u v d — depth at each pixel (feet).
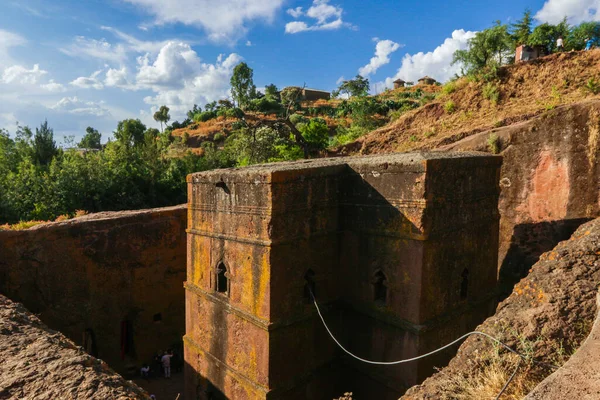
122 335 50.57
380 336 29.78
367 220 30.40
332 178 31.55
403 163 27.32
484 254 32.58
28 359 17.72
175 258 53.72
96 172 105.40
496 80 72.54
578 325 14.33
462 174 29.27
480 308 32.68
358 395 31.81
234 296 31.32
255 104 252.42
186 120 301.22
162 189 119.24
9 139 127.44
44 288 43.86
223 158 134.41
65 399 14.66
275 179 27.09
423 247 26.43
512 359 14.38
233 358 31.73
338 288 32.86
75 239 45.80
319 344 31.60
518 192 39.81
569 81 63.00
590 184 34.73
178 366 51.98
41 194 95.91
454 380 14.84
